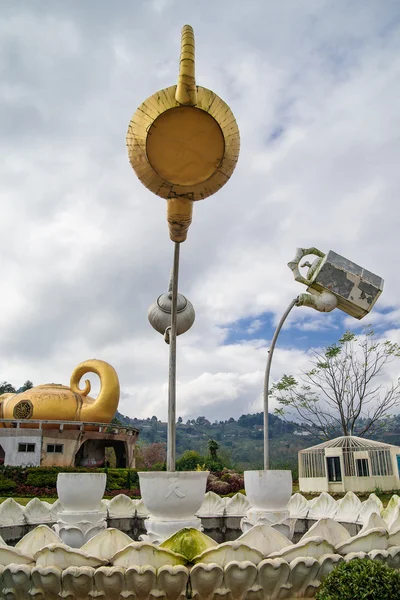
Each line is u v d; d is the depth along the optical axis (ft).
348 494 25.85
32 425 91.76
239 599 14.21
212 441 119.14
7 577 14.24
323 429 96.68
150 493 19.27
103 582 13.85
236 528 28.45
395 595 12.82
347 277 25.66
